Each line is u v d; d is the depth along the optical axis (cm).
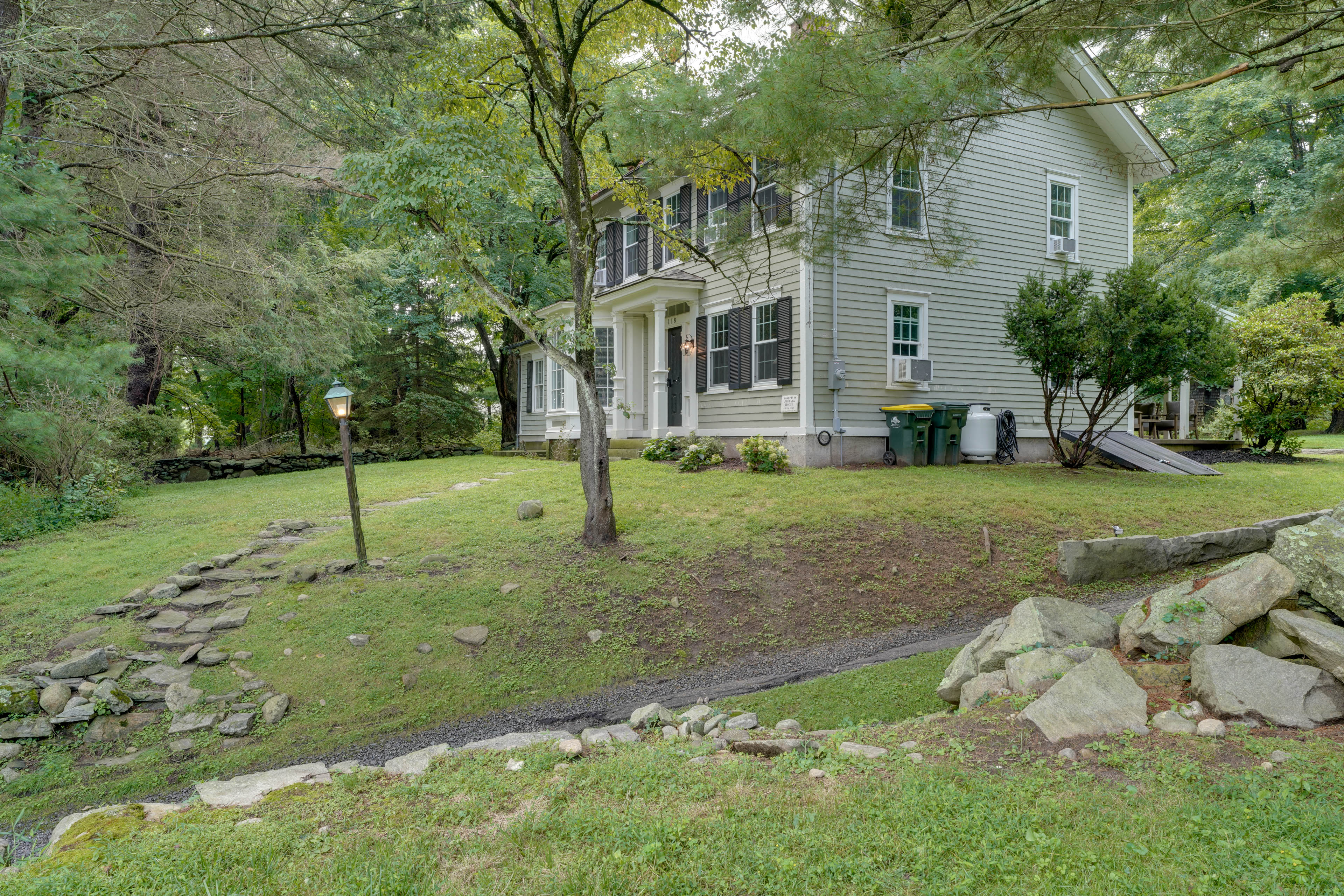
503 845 305
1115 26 572
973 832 297
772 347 1429
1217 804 312
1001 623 578
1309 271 1002
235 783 416
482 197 859
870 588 827
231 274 1381
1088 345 1189
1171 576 880
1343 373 1557
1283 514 1038
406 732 574
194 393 2455
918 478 1205
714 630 748
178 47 1125
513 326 2322
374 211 841
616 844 301
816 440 1340
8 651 638
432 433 2409
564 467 1570
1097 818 303
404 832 326
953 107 570
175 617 708
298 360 1536
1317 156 2150
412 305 2286
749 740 457
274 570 827
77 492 1091
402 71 1084
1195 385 1988
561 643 709
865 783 357
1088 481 1213
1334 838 274
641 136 602
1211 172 2258
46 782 505
